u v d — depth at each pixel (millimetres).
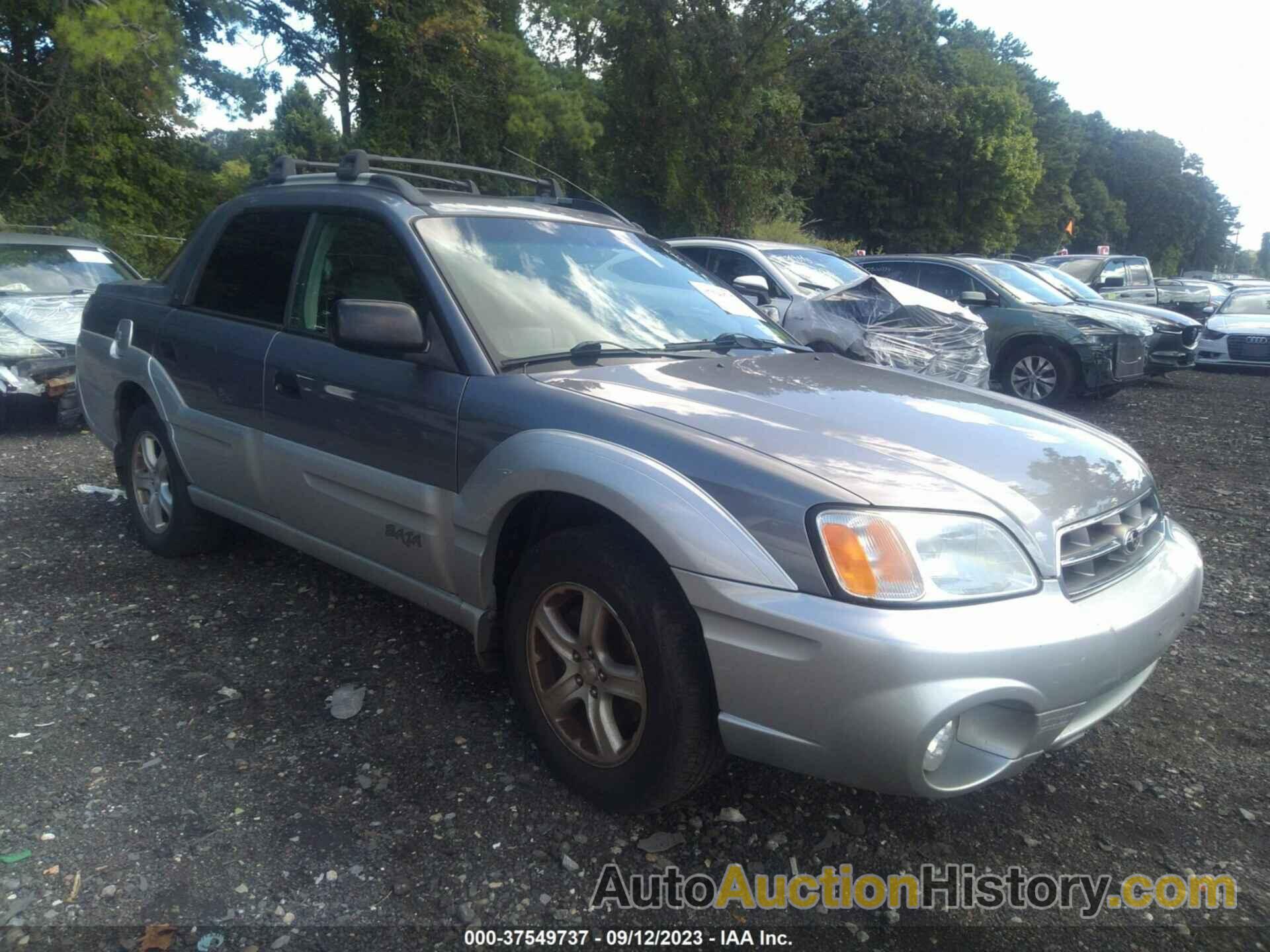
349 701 3328
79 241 8906
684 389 2949
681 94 21172
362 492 3324
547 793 2844
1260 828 2801
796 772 2359
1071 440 2943
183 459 4258
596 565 2600
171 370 4254
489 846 2605
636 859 2582
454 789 2852
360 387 3285
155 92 14820
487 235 3500
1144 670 2740
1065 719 2393
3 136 14516
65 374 7461
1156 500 3055
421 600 3270
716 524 2365
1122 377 9977
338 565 3602
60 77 14250
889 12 33188
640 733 2553
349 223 3609
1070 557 2492
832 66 25234
